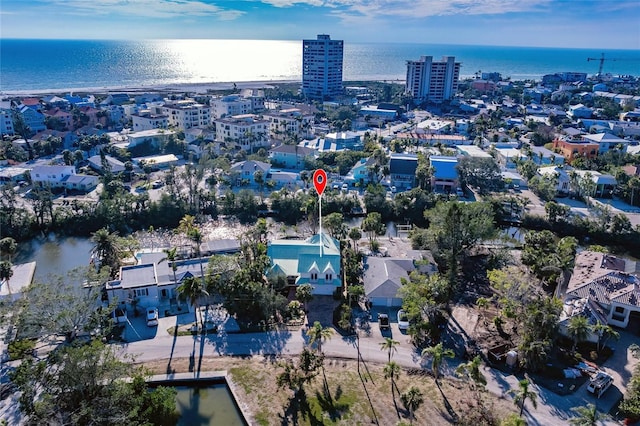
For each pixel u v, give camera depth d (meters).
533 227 129.50
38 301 69.44
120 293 81.25
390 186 156.00
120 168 165.25
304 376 63.41
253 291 77.94
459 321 79.44
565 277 90.50
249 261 89.50
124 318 78.56
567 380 64.88
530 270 93.50
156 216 128.00
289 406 60.34
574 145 188.12
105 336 72.25
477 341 73.50
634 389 58.84
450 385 64.19
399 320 78.62
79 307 70.50
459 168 154.38
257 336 74.94
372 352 71.25
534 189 153.62
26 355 69.19
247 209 133.62
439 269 97.81
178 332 75.75
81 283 77.88
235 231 123.88
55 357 58.84
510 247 107.56
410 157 165.00
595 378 63.16
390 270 89.12
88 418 51.38
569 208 128.38
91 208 126.81
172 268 88.12
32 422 50.97
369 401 61.19
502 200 138.62
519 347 67.12
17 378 56.03
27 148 184.38
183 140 199.38
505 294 80.25
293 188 151.00
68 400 53.75
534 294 78.94
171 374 65.88
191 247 106.38
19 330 67.69
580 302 77.19
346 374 66.38
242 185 154.62
